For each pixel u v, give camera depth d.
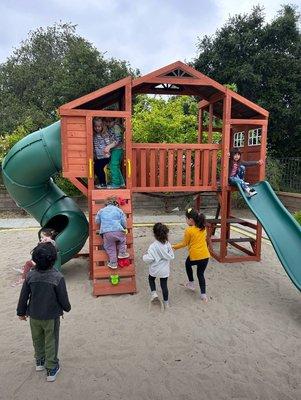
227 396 3.13
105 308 4.95
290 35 15.14
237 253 7.88
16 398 3.07
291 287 5.88
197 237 5.18
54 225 6.83
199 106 8.81
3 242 8.68
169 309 4.94
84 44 21.86
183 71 6.42
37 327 3.22
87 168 6.03
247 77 14.66
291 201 13.07
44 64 27.41
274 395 3.15
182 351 3.87
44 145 6.07
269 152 15.90
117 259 5.46
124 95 6.45
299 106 14.64
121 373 3.46
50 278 3.13
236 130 8.55
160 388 3.24
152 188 6.86
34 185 6.39
